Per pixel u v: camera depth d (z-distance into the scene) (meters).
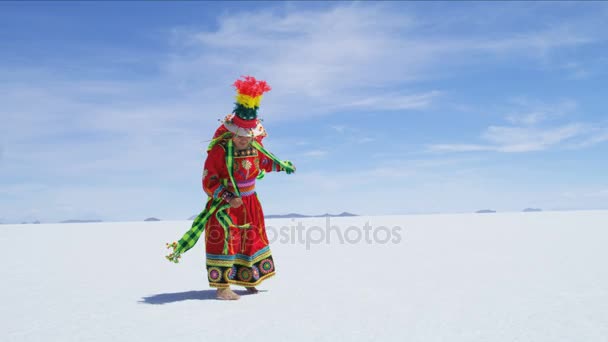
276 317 3.70
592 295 4.21
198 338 3.14
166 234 12.89
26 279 5.58
